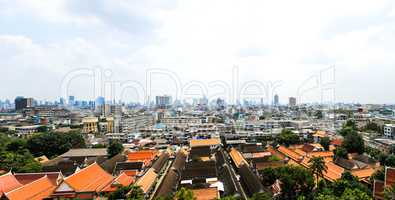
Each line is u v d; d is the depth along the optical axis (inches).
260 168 3535.9
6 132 6825.8
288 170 2600.9
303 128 6943.9
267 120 7534.5
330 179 2955.2
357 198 1993.1
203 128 6958.7
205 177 3216.0
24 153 3969.0
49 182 2763.3
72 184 2647.6
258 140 6003.9
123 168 3769.7
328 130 6624.0
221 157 4188.0
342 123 7480.3
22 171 3240.7
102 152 4694.9
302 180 2445.9
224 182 3078.2
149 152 4434.1
